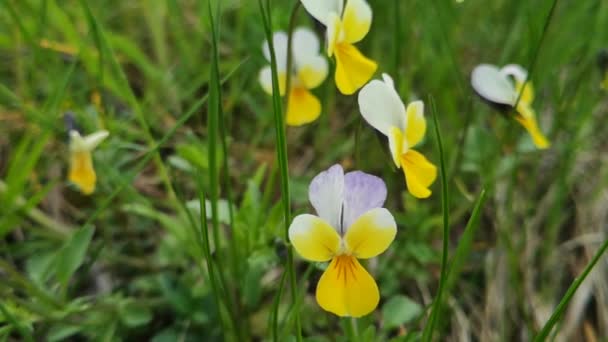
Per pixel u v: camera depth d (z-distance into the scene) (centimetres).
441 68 34
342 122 35
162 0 35
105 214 30
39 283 27
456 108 34
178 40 35
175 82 35
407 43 34
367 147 33
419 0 35
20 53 34
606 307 30
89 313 28
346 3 26
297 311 24
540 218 32
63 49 34
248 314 28
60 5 34
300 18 35
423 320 29
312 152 34
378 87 24
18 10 33
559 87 34
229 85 35
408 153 25
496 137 33
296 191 31
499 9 37
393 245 30
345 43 26
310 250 23
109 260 30
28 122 32
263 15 24
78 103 33
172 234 29
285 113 27
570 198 33
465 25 37
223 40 36
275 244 26
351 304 23
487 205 32
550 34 35
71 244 27
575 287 23
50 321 27
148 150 29
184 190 32
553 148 33
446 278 24
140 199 29
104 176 30
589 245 31
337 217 24
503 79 28
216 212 25
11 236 31
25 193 31
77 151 27
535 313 30
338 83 25
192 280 29
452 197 32
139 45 37
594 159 34
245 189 32
